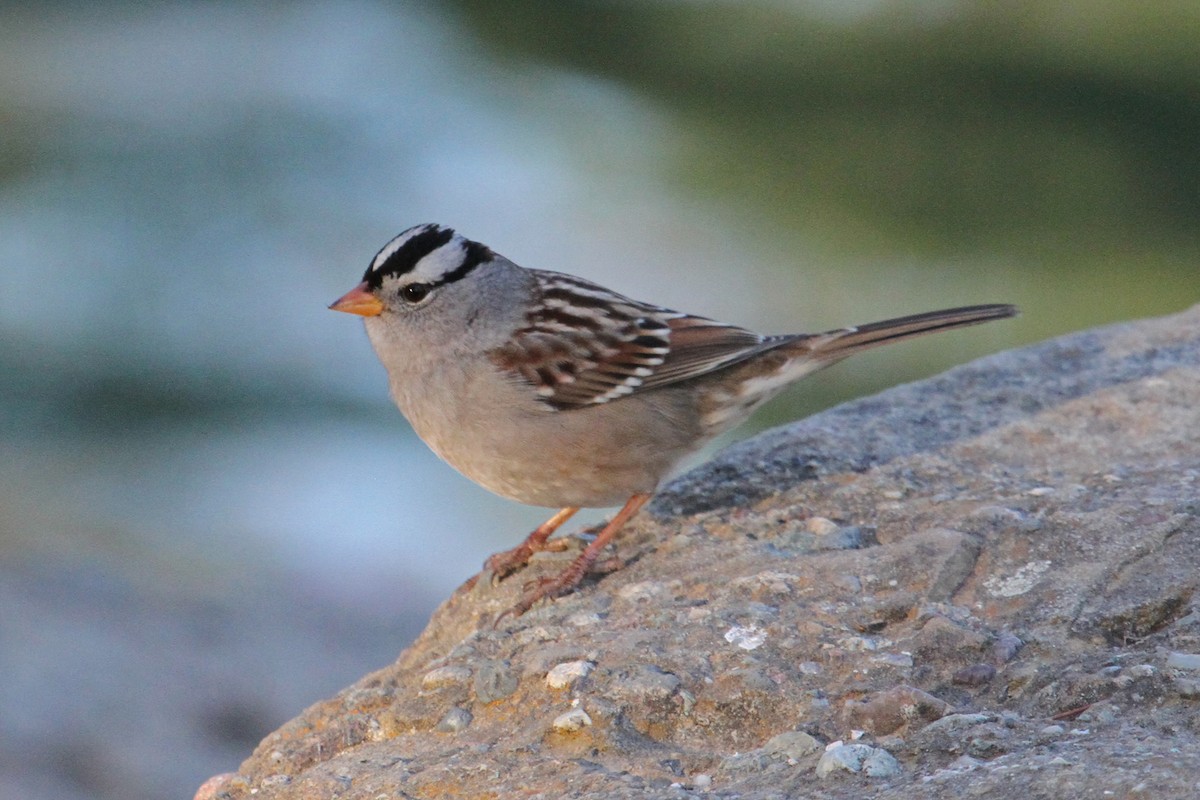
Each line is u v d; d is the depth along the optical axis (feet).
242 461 50.44
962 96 71.31
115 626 39.88
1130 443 21.88
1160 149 66.03
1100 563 17.84
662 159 67.77
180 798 32.96
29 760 32.78
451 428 22.44
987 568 18.45
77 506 47.62
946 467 21.90
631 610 19.31
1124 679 15.25
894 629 17.63
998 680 16.15
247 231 61.57
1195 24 75.92
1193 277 57.31
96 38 79.25
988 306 23.66
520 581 21.62
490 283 22.29
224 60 77.92
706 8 85.61
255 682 38.17
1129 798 12.79
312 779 16.83
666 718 16.60
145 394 52.85
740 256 60.08
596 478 22.27
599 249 60.18
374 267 22.41
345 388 54.90
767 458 22.86
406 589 44.39
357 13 85.51
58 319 56.85
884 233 61.31
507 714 17.49
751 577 19.07
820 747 15.48
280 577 44.75
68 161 65.26
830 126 70.59
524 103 75.10
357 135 69.62
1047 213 61.31
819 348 23.25
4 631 38.17
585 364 21.95
